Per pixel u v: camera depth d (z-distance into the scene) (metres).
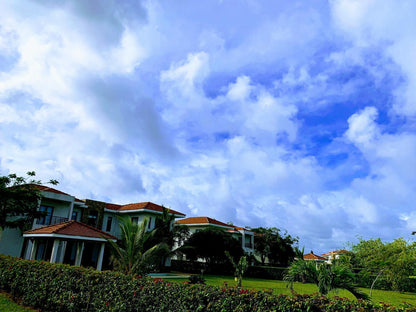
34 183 23.34
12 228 21.55
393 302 18.31
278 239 43.28
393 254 26.25
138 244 15.79
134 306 6.56
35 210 22.12
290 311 4.87
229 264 33.38
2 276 11.59
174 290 6.20
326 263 10.21
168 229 29.53
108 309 6.97
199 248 32.47
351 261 36.66
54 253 17.56
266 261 48.34
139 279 7.20
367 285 29.50
